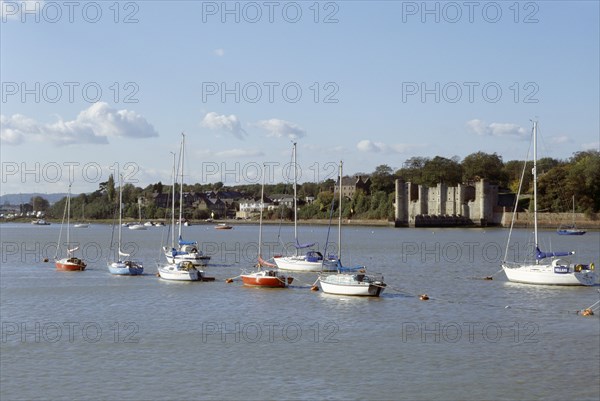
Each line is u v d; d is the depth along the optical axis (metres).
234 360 47.00
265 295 75.44
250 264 115.25
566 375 43.31
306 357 47.78
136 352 49.22
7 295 77.12
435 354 48.47
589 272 82.75
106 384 41.88
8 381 42.47
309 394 39.97
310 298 73.12
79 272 102.56
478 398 39.25
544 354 48.38
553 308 67.06
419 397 39.44
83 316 63.31
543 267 84.81
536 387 41.03
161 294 76.75
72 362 46.62
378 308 67.00
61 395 39.97
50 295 76.88
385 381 42.25
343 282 74.81
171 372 44.28
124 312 65.31
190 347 50.69
